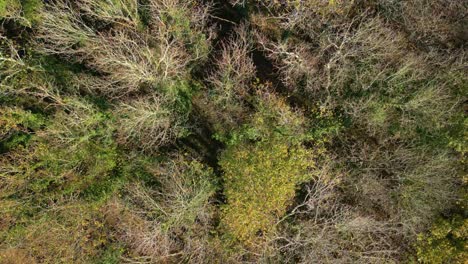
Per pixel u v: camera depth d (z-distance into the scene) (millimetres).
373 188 15531
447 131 14570
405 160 15242
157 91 15602
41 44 14523
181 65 15266
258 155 14562
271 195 14180
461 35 15977
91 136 15211
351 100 15516
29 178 14578
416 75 14852
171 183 15375
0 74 14242
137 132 15750
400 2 15352
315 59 15672
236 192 14344
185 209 14539
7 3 14125
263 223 14500
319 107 15758
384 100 14930
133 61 15133
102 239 15633
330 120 15695
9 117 14328
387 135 15961
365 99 15172
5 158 14273
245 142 15766
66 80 15297
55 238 14992
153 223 15312
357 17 15195
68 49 15828
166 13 15086
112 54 14336
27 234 14688
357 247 15633
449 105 15133
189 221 15469
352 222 14516
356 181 15891
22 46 15664
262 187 14180
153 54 15203
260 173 14242
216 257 15609
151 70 15078
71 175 15375
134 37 15719
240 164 14578
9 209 14289
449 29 15945
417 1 15344
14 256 15211
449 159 14719
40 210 14812
